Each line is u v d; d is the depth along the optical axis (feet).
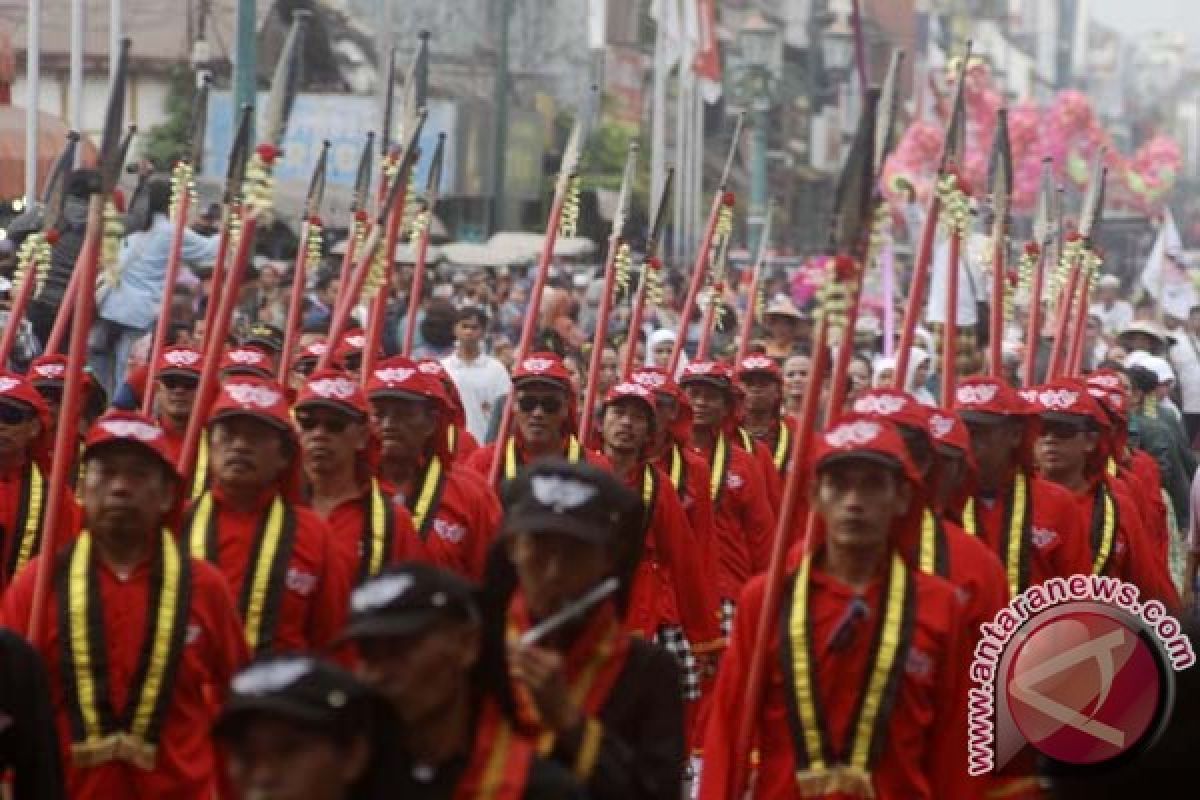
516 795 35.94
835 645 48.44
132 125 74.43
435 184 86.38
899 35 410.93
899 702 48.52
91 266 52.11
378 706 35.42
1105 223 356.79
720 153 344.90
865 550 48.73
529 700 40.24
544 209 244.42
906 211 210.59
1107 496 70.59
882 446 48.24
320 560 55.72
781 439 90.74
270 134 57.11
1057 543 63.41
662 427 74.79
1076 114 336.90
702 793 49.57
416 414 64.90
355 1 223.92
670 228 247.29
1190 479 111.45
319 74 222.28
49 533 50.75
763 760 49.39
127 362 94.32
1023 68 603.26
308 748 33.40
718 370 81.10
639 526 43.52
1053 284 91.30
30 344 96.89
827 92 412.36
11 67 150.41
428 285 159.74
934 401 112.37
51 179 73.87
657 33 213.66
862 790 48.24
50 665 49.83
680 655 69.92
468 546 65.31
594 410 82.53
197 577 50.44
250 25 125.80
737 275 220.84
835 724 48.52
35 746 44.80
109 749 49.49
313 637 55.83
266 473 55.67
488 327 145.59
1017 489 63.57
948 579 52.49
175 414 70.28
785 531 49.19
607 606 43.06
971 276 113.19
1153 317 175.63
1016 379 116.06
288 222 181.88
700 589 70.13
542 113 252.62
